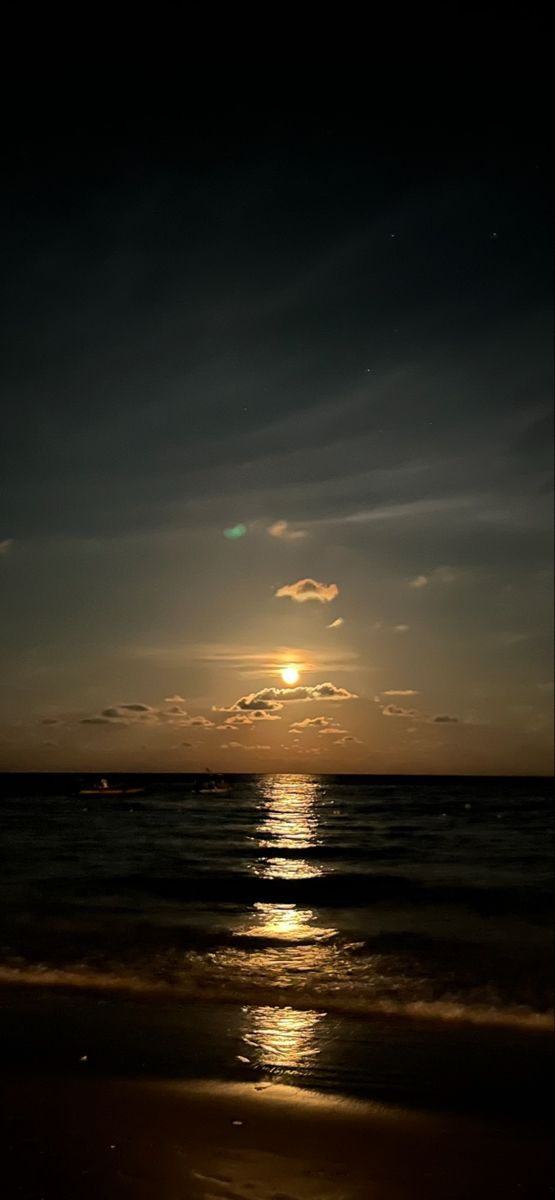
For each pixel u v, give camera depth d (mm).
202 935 13992
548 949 13016
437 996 10305
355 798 81438
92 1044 8258
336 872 23938
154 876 21719
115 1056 7887
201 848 30438
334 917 16297
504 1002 10062
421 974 11398
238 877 22250
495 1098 6992
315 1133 6219
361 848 30984
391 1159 5812
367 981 11000
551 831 38250
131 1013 9414
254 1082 7281
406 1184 5461
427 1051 8234
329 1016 9438
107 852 27641
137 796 83125
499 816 50500
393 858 27609
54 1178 5371
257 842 33188
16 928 14188
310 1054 8086
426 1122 6477
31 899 17469
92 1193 5164
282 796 86000
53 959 11969
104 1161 5645
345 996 10273
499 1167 5715
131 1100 6781
